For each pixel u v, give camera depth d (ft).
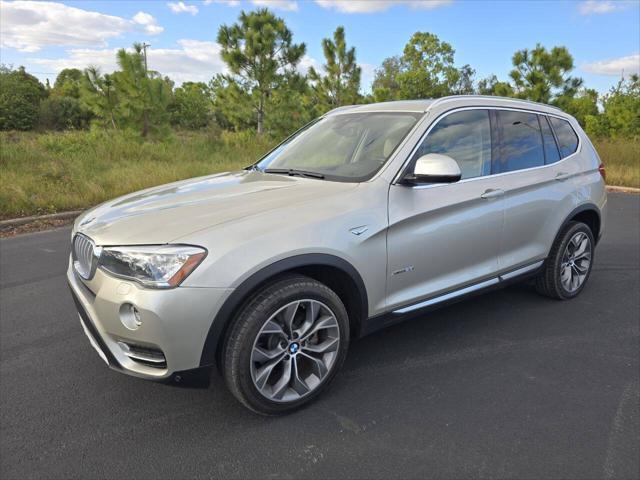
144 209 9.57
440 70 164.14
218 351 8.64
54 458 8.21
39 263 19.02
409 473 7.82
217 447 8.46
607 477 7.68
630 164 49.06
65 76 230.27
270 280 8.75
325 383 9.64
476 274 11.89
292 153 12.94
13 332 12.93
